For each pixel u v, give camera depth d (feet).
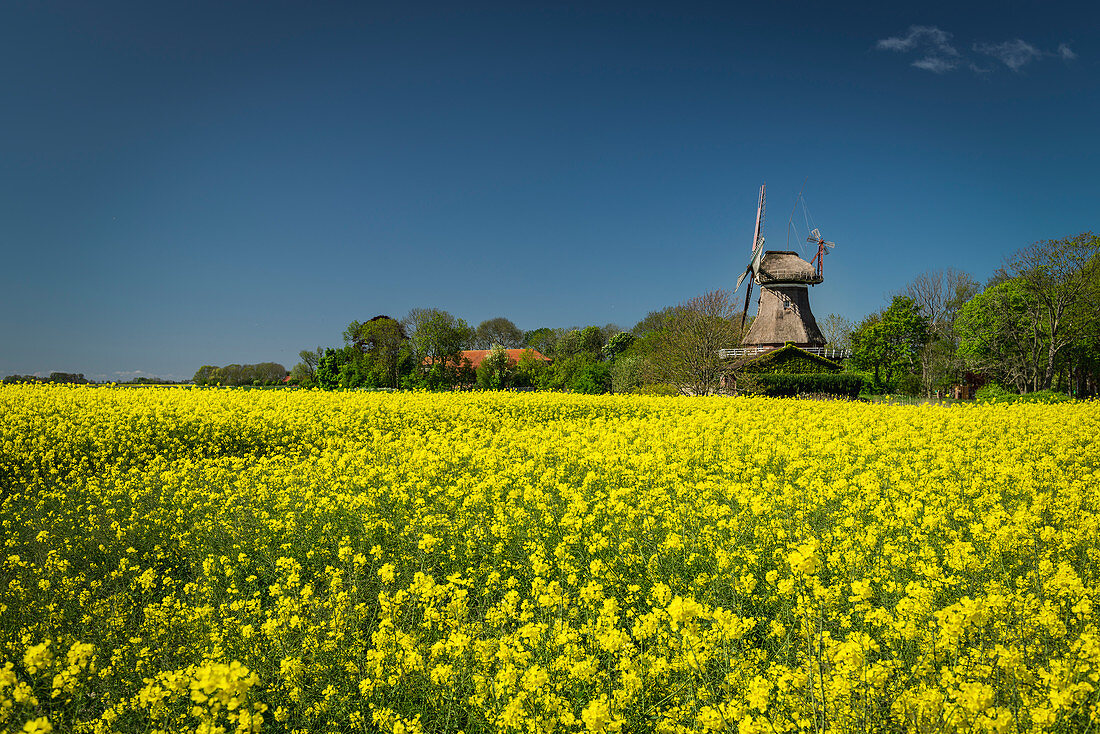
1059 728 11.36
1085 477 30.01
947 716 10.98
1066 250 139.03
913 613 14.70
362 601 19.44
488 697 13.76
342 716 13.97
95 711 14.79
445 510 27.48
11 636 17.97
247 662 15.87
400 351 227.61
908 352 199.11
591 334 314.55
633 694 13.06
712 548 20.71
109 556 24.93
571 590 19.24
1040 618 13.82
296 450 45.73
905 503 25.50
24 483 36.29
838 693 11.76
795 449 38.01
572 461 35.47
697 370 130.41
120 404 57.31
